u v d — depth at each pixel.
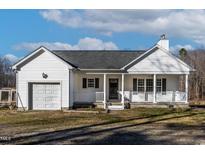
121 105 33.94
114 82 36.72
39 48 32.56
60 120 24.12
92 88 36.25
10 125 21.31
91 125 21.34
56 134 17.38
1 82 70.88
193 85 63.88
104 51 38.88
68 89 32.84
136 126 20.97
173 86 36.81
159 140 15.55
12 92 38.69
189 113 29.53
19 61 32.72
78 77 36.12
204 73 64.12
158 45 34.81
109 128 19.94
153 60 35.25
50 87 33.06
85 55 37.94
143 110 32.00
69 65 32.72
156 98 35.31
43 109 32.97
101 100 35.44
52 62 32.84
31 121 23.52
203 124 22.19
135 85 36.75
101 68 35.09
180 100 35.22
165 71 35.12
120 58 37.34
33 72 32.94
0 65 71.31
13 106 34.06
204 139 15.88
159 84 36.81
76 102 35.31
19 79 32.94
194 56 71.19
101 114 28.61
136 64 35.28
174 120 24.45
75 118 25.47
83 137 16.39
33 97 33.06
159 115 27.81
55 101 33.00
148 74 35.97
